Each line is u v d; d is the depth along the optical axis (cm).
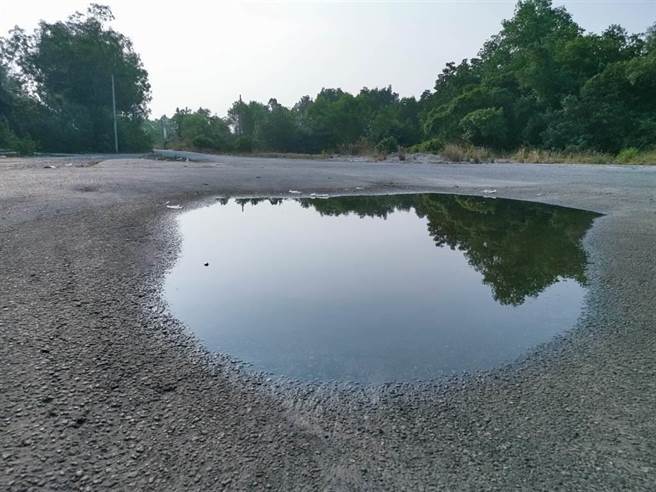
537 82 2880
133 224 597
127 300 338
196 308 337
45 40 3559
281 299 365
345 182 1198
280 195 981
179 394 218
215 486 158
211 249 523
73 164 1656
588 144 2352
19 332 271
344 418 203
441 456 177
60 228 544
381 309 345
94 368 237
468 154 2244
